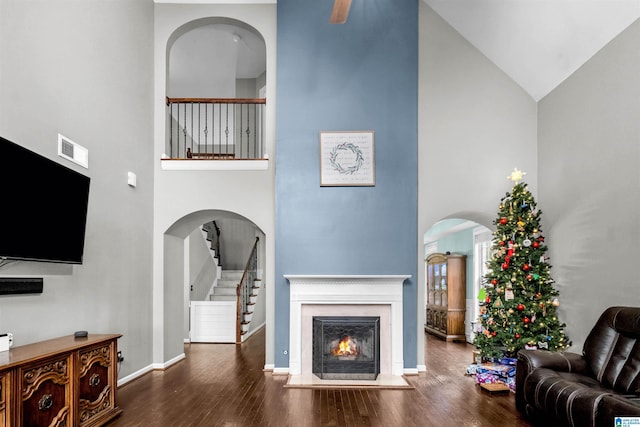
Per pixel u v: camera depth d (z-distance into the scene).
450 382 5.25
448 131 6.13
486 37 5.89
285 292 5.79
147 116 5.88
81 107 4.25
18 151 3.12
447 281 8.59
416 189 5.89
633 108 4.19
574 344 5.21
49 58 3.76
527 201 5.40
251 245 10.82
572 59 5.12
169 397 4.56
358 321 5.48
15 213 3.10
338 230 5.82
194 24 6.35
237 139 10.70
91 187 4.42
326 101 5.97
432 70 6.18
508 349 5.12
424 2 6.24
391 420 3.88
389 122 5.95
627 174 4.27
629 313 3.68
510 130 6.15
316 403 4.38
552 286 5.68
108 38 4.82
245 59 9.38
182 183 6.06
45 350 3.07
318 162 5.91
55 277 3.80
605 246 4.61
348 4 3.76
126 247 5.16
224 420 3.86
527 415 3.92
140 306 5.52
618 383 3.46
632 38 4.21
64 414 3.16
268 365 5.84
